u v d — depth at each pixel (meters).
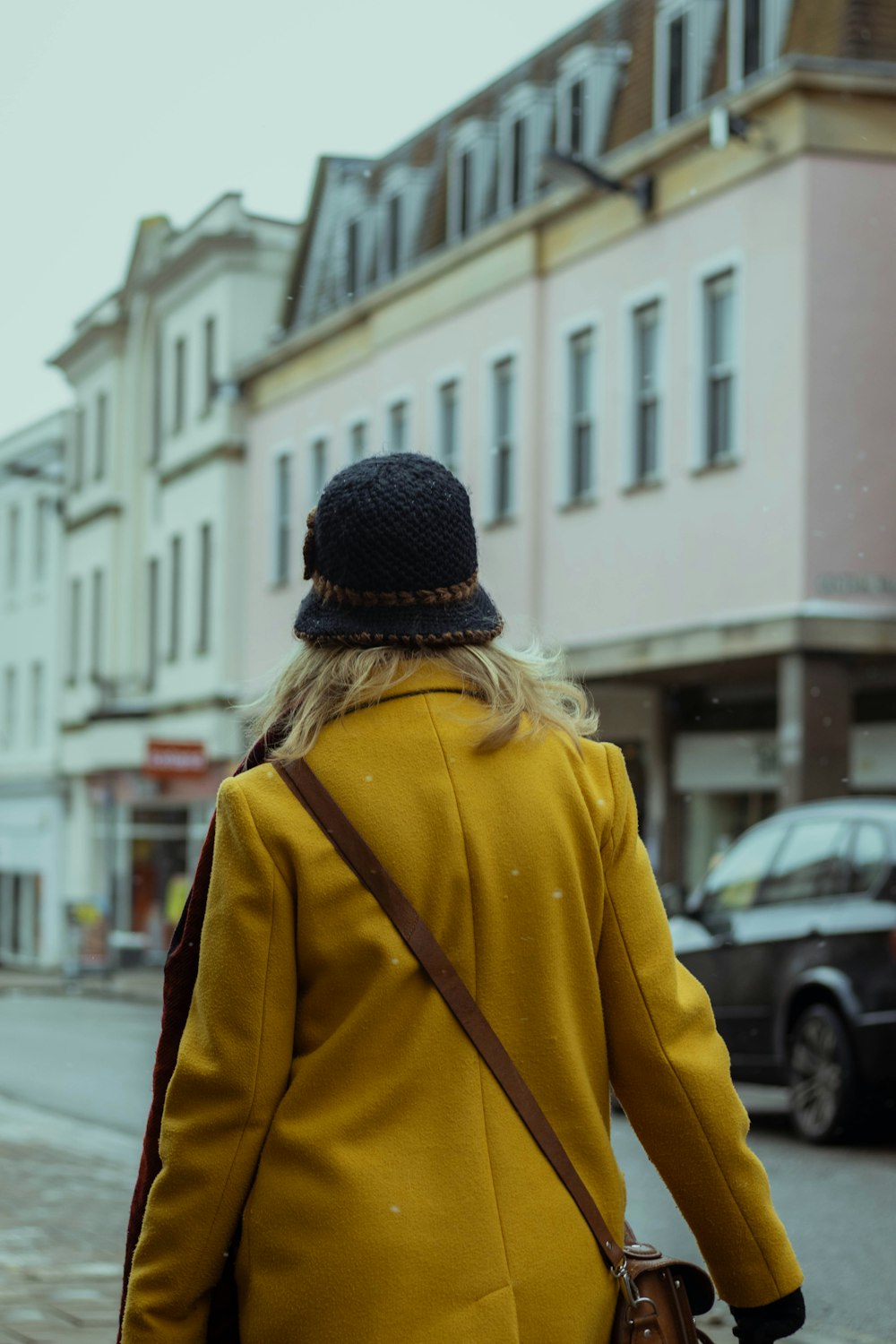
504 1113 2.18
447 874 2.22
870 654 21.22
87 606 45.22
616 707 26.09
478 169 29.47
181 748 36.53
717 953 11.63
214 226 37.53
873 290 21.34
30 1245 7.68
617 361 24.61
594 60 26.61
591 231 25.19
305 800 2.26
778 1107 12.78
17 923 49.34
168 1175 2.23
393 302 30.44
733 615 22.22
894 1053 10.23
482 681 2.34
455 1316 2.07
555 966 2.25
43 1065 17.09
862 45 21.80
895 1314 6.51
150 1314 2.22
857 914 10.63
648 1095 2.31
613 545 24.59
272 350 35.12
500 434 27.45
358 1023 2.18
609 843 2.36
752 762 23.94
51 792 47.00
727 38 23.95
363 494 2.34
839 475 21.20
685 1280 2.35
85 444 45.94
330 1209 2.11
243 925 2.22
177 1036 2.39
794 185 21.34
